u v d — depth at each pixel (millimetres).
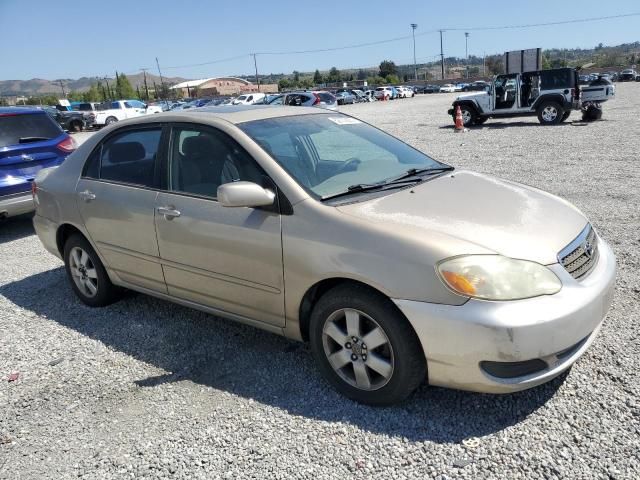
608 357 3262
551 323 2562
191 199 3594
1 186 7031
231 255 3359
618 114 19859
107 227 4180
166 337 4066
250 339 3928
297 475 2559
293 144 3584
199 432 2926
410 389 2859
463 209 3061
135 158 4059
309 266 3000
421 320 2664
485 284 2586
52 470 2742
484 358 2584
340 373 3098
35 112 7738
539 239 2824
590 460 2477
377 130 4371
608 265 3105
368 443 2727
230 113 3785
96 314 4594
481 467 2506
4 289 5430
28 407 3311
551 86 18297
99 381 3535
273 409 3072
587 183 8086
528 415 2822
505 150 12414
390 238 2777
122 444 2889
